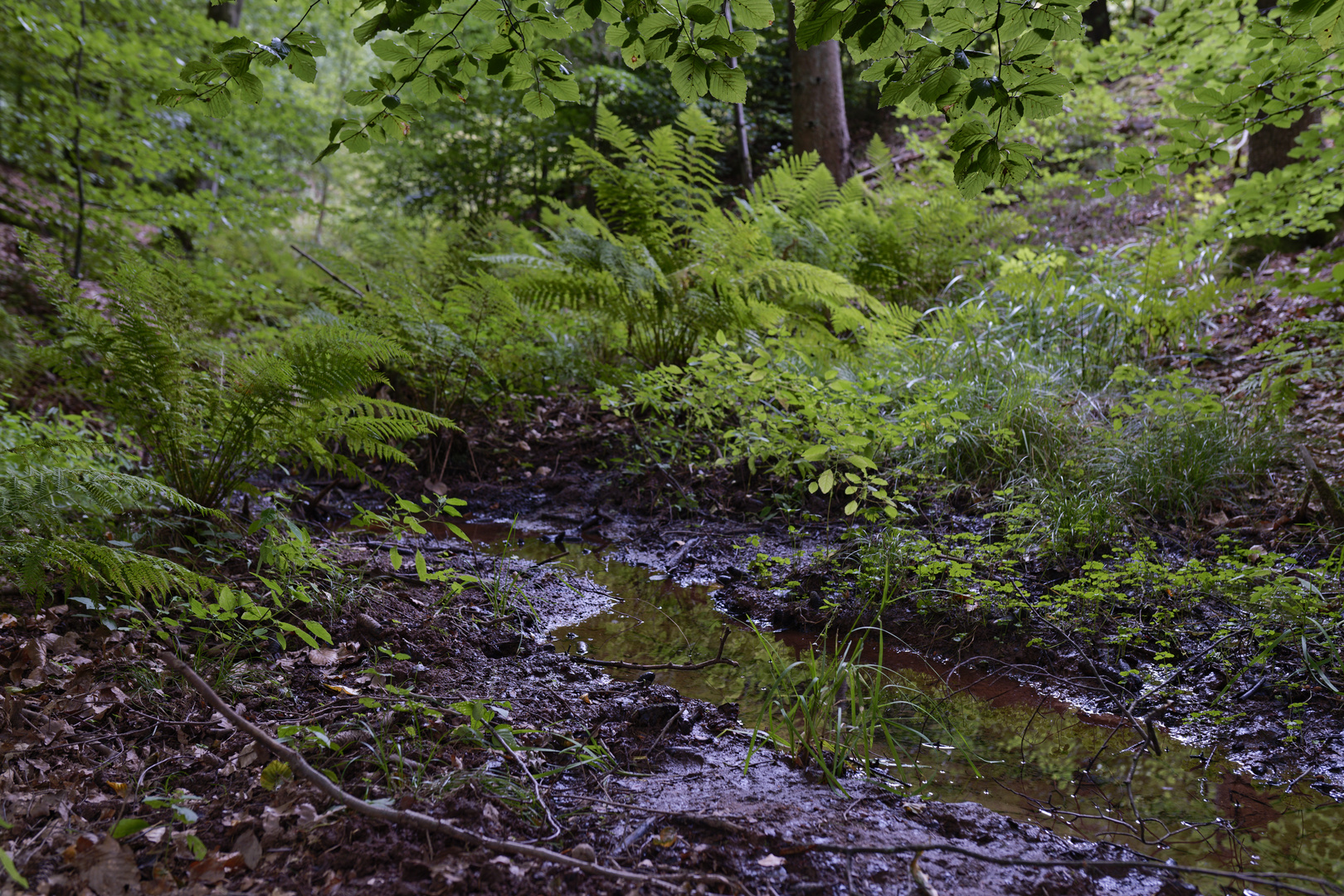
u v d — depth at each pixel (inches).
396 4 76.4
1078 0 65.2
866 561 132.5
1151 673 105.5
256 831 66.1
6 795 68.3
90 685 85.5
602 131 232.1
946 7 67.6
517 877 61.8
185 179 398.3
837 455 158.6
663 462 189.8
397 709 84.6
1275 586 104.8
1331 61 114.7
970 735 93.9
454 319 211.6
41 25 246.1
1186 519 146.2
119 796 70.4
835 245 272.5
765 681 104.7
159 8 321.4
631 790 76.4
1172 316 220.1
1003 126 70.9
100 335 122.2
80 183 267.7
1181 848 72.4
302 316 212.2
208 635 99.9
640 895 61.1
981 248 292.8
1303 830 75.0
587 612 126.9
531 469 200.4
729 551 154.9
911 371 198.5
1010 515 145.6
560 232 242.5
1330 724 90.4
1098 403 190.2
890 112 522.6
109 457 143.2
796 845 67.7
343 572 120.0
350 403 139.3
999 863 67.9
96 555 88.8
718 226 225.5
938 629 120.5
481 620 116.3
